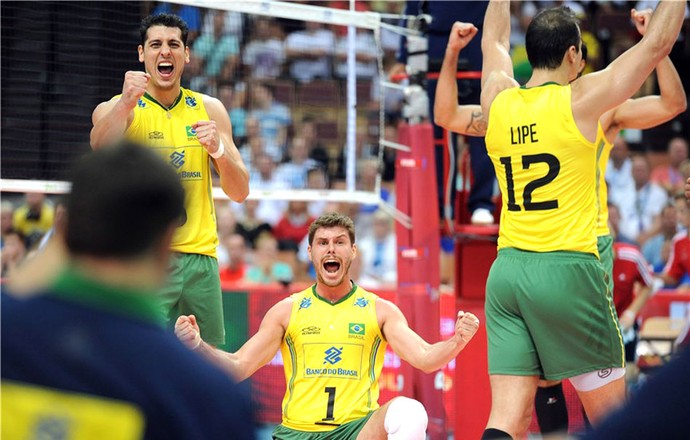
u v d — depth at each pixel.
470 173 10.30
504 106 7.19
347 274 8.27
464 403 10.08
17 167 10.59
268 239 17.45
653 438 2.79
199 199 8.04
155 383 2.96
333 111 18.80
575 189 6.99
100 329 2.99
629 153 19.61
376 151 19.06
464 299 10.20
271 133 18.06
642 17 7.96
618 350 7.15
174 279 7.79
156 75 7.92
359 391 8.06
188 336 6.70
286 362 8.26
